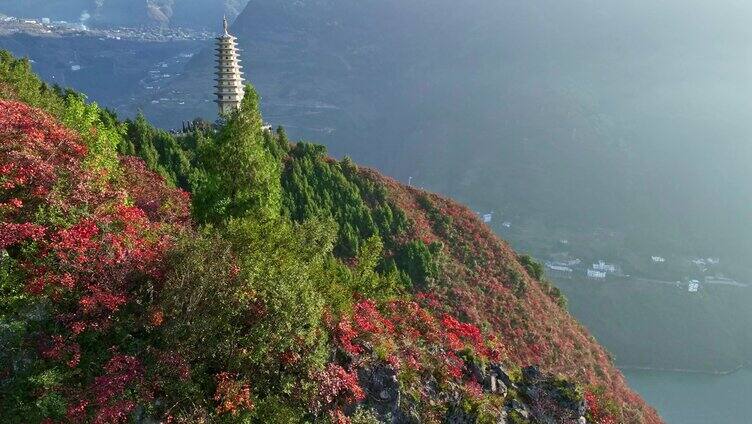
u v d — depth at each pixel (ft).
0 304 45.09
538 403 73.56
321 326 57.77
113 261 47.75
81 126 78.89
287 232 68.59
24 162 52.85
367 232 188.75
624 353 510.99
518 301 190.80
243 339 50.21
